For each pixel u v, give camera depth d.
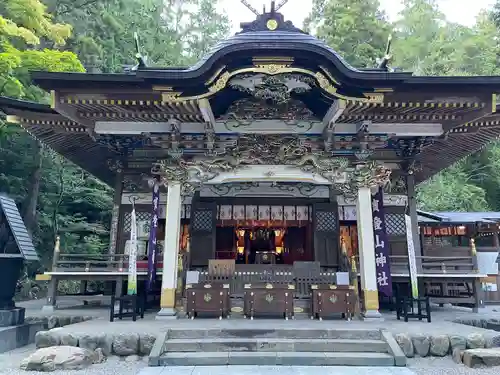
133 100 10.30
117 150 13.66
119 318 9.92
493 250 20.42
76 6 22.44
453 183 30.89
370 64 30.00
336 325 8.70
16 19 15.84
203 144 11.86
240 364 7.01
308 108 12.17
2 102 11.21
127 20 26.92
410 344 7.62
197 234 14.06
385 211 13.79
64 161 22.03
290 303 9.73
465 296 14.27
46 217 21.22
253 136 11.62
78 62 16.58
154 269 11.52
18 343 9.67
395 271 12.63
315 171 11.41
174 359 6.96
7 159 19.47
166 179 11.22
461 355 7.32
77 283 20.23
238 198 14.55
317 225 14.09
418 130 11.77
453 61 34.94
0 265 9.91
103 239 23.73
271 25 10.66
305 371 6.54
